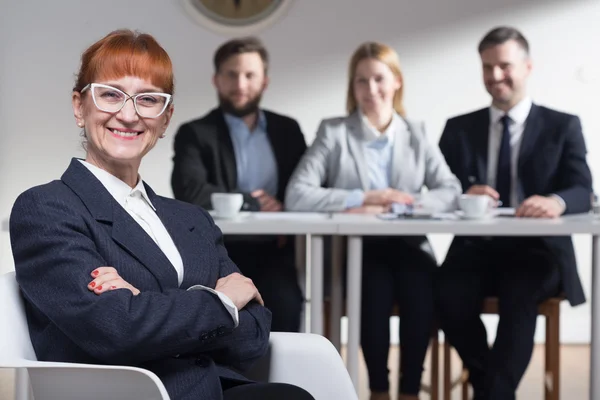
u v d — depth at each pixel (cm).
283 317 308
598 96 429
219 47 416
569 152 371
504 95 390
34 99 423
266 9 421
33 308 148
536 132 380
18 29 421
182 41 418
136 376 131
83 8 421
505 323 287
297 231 279
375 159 380
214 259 169
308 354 166
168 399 132
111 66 153
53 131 424
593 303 280
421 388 326
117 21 421
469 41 425
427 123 427
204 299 145
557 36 426
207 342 151
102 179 156
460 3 424
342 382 165
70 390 137
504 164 382
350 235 281
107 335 135
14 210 146
